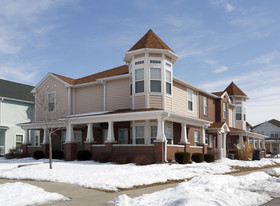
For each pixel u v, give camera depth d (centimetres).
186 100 2819
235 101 4062
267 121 7788
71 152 2438
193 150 2495
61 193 1085
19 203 903
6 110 3572
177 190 1021
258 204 938
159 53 2362
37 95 3003
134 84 2369
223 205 869
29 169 1822
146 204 870
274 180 1373
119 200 923
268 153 6316
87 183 1259
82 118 2359
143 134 2322
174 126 2584
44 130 2716
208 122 2719
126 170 1662
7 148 3512
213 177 1242
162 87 2338
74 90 2848
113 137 2247
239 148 3031
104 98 2625
